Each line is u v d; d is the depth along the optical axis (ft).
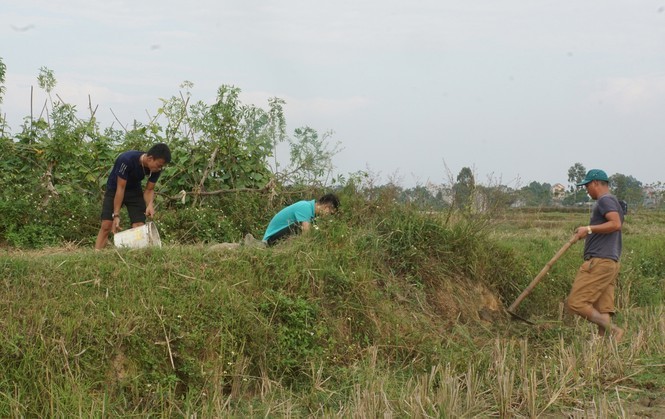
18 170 35.50
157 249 23.32
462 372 22.85
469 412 19.75
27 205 32.19
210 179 37.06
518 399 21.12
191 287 21.90
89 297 20.29
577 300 27.53
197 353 20.47
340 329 23.80
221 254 24.20
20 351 18.07
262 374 21.18
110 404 18.21
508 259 32.24
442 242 30.07
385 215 30.78
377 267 27.73
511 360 23.50
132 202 27.84
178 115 37.76
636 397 22.11
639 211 81.82
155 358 19.56
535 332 28.73
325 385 21.42
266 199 36.68
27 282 20.30
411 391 20.45
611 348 24.50
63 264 21.47
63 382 18.11
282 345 22.00
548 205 96.63
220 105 37.14
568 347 24.90
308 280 24.43
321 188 37.35
